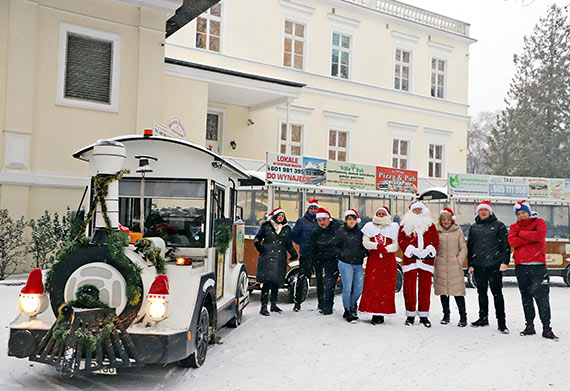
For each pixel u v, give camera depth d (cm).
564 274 1317
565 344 672
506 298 1095
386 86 2395
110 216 470
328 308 830
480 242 753
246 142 1978
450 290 772
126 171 480
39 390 457
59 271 452
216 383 485
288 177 1059
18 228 996
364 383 498
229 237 622
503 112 3350
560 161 3053
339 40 2273
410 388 488
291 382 494
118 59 1220
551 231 1343
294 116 2105
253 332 692
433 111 2539
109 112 1209
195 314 480
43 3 1121
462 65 2667
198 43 1873
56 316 448
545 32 2950
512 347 653
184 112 1496
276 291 843
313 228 878
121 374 506
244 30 1970
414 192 1374
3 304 755
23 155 1083
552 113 3078
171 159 585
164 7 1266
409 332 720
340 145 2258
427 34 2538
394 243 767
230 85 1588
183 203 582
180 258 503
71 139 1155
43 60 1123
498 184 1383
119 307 444
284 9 2077
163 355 436
